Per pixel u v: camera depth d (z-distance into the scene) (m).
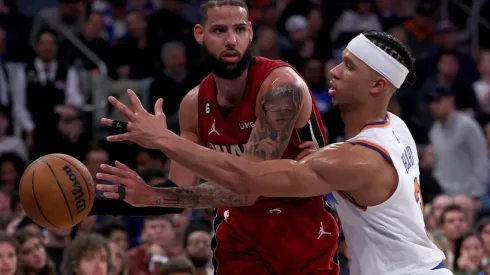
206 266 13.76
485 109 21.52
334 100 7.91
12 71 17.64
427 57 21.73
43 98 17.42
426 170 18.02
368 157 7.39
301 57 21.08
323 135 8.42
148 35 20.44
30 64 17.84
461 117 18.80
